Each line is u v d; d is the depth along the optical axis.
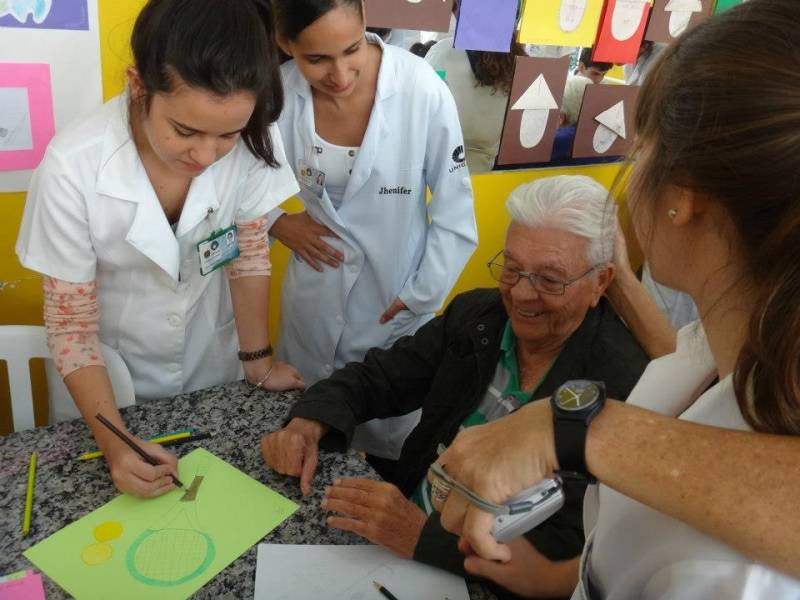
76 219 1.15
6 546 0.91
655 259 0.55
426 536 0.95
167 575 0.89
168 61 0.94
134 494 1.01
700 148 0.46
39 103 1.69
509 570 0.91
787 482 0.44
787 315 0.43
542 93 2.56
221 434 1.18
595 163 2.94
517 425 0.57
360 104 1.73
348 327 1.99
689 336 0.68
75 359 1.17
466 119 2.43
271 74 1.04
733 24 0.46
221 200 1.31
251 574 0.90
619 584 0.57
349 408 1.29
